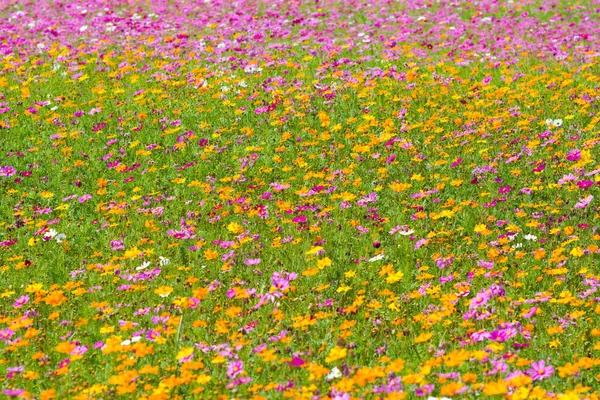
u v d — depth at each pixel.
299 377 5.88
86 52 18.61
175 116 14.02
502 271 7.75
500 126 12.10
